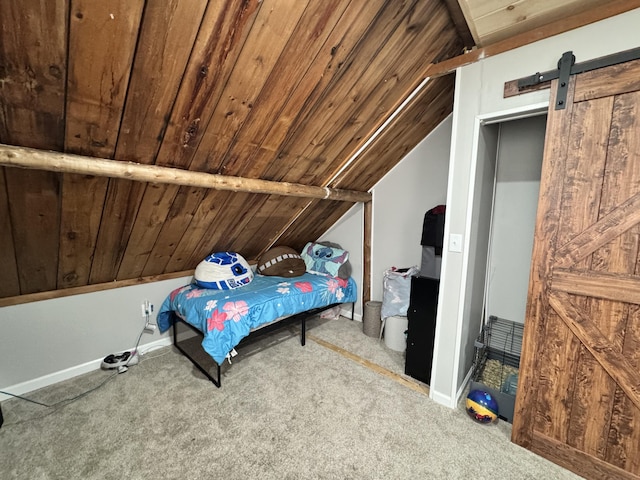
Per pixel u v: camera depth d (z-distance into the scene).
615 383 1.34
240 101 1.46
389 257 3.09
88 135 1.30
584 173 1.35
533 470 1.48
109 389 2.08
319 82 1.57
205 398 2.00
